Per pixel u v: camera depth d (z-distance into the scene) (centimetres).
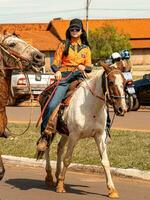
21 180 1322
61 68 1177
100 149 1120
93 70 1184
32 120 2447
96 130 1109
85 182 1298
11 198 1118
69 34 1178
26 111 3012
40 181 1311
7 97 973
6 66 974
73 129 1123
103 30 10238
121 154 1508
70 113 1127
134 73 7800
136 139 1748
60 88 1163
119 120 2445
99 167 1402
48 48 10000
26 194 1159
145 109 3077
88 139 1744
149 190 1202
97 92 1091
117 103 1046
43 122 1180
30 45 980
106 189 1214
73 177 1362
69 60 1175
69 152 1142
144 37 12525
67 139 1234
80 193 1168
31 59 966
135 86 3109
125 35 10719
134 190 1199
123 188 1219
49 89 1200
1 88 959
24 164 1542
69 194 1158
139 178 1314
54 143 1692
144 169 1342
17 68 970
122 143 1672
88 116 1101
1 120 965
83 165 1431
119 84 1048
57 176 1246
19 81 3256
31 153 1612
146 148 1588
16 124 2197
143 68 10494
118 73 1057
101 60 1204
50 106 1159
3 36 980
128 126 2191
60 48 1173
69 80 1170
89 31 10194
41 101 1229
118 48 10256
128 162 1412
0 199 1108
